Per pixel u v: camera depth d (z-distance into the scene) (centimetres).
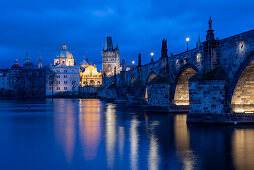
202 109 4762
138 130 4181
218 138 3406
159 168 2217
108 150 2839
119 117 6297
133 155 2625
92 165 2314
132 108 9838
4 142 3325
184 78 7212
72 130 4269
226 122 4494
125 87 14200
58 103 14388
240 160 2438
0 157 2600
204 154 2647
